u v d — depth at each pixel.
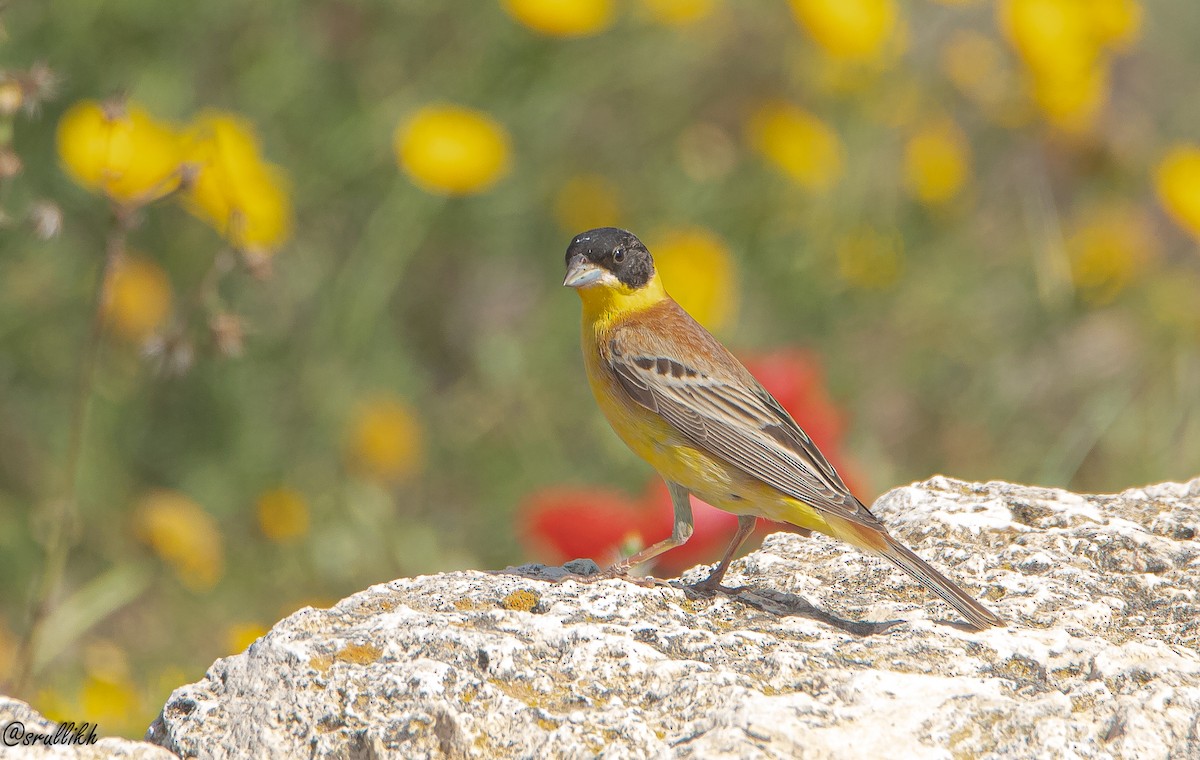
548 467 13.91
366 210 14.58
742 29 16.14
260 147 13.84
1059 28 14.82
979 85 16.56
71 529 8.96
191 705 5.85
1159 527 7.89
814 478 7.49
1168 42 19.31
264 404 13.47
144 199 8.86
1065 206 16.98
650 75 15.70
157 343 8.88
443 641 6.04
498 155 12.77
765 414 8.06
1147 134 17.61
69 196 13.13
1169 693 5.57
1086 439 13.24
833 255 15.90
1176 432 14.13
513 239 15.52
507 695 5.68
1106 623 6.76
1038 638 6.31
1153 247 16.39
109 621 11.81
